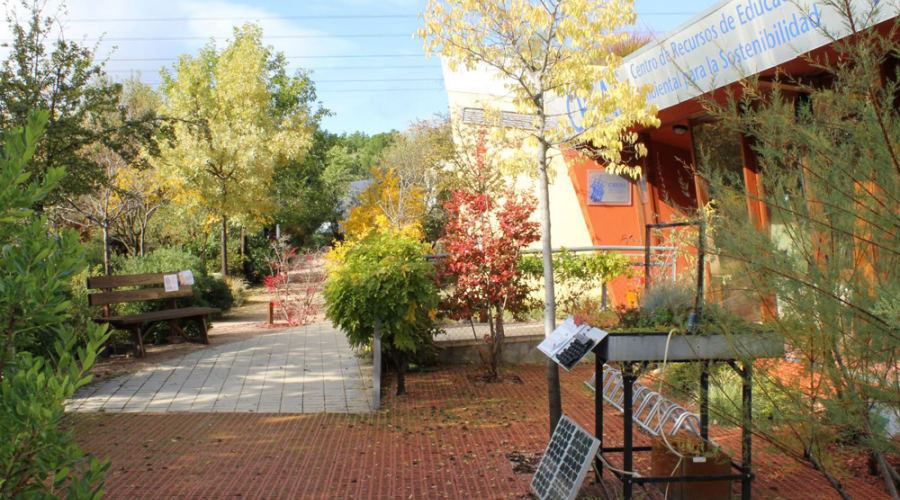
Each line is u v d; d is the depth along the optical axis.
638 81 10.54
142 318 9.96
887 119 3.01
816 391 3.41
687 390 4.41
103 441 6.10
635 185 14.15
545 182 6.61
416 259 8.27
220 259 26.98
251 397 7.75
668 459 4.64
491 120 7.48
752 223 3.48
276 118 25.33
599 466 4.98
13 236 2.45
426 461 5.68
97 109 11.46
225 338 11.98
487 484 5.14
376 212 17.02
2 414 2.15
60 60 10.83
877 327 2.99
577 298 10.22
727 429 6.12
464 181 13.41
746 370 3.82
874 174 3.12
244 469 5.45
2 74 10.18
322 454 5.86
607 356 4.27
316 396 7.86
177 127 21.75
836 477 3.97
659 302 4.55
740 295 3.77
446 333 10.02
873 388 3.14
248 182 22.20
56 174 2.36
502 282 8.66
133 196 13.09
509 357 9.96
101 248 20.17
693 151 11.62
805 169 3.37
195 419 6.88
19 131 2.32
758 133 3.50
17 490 2.22
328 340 11.30
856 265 3.23
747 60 8.25
